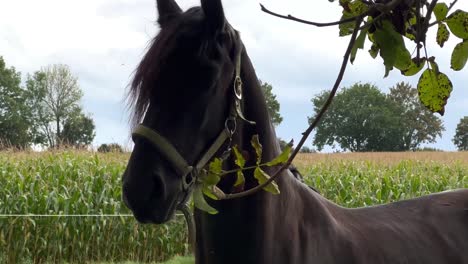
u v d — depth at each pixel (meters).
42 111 43.69
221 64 2.26
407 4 1.56
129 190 2.14
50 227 10.98
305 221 2.62
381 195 12.81
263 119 2.47
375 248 2.77
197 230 2.54
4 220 10.74
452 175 15.47
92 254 11.30
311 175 14.03
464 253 3.16
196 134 2.23
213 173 2.10
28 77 43.84
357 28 1.54
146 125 2.20
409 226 3.11
